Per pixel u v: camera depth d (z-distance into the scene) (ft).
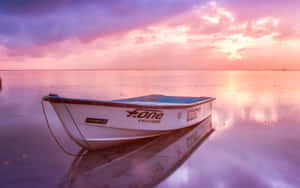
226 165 11.60
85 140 13.16
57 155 12.98
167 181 9.86
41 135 17.01
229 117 24.85
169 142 15.70
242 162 11.96
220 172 10.76
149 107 14.29
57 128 19.24
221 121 22.72
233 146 14.64
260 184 9.56
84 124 12.78
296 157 12.64
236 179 10.05
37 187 9.27
